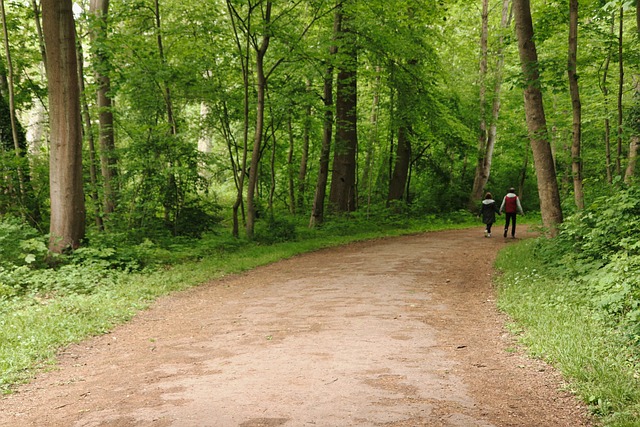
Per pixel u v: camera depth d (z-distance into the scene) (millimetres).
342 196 24500
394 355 5840
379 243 18625
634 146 17266
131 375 5562
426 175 34312
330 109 21891
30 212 16797
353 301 9109
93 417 4328
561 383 4816
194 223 18234
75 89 12984
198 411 4293
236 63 21312
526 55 13312
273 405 4344
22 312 8344
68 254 12742
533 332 6371
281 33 17969
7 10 18234
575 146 11992
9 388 5305
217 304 9578
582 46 16828
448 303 8797
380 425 3879
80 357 6516
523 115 33250
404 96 24406
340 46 19922
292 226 20469
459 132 26984
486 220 19906
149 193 17047
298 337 6844
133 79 17391
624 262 6898
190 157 17562
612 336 5824
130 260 13164
